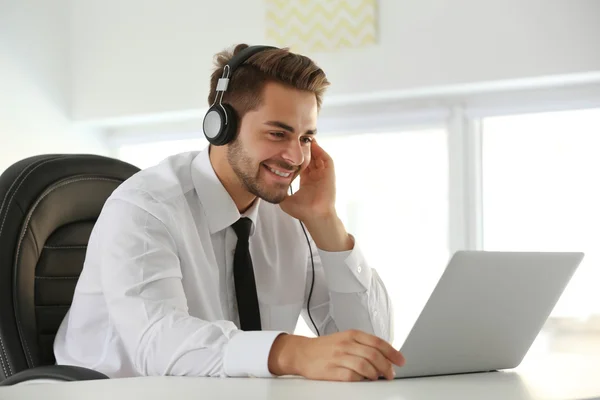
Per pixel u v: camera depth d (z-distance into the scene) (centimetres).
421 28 378
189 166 196
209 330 140
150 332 148
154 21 432
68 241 204
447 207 405
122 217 171
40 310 196
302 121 183
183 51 425
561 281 143
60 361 189
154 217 173
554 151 386
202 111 424
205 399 94
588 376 132
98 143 467
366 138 421
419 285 412
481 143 398
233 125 184
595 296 376
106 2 444
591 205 380
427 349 129
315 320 217
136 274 161
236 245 195
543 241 389
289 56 183
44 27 440
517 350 147
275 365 129
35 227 196
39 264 198
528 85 373
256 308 192
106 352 184
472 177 396
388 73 384
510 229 394
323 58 396
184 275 180
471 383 119
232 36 414
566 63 352
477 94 391
